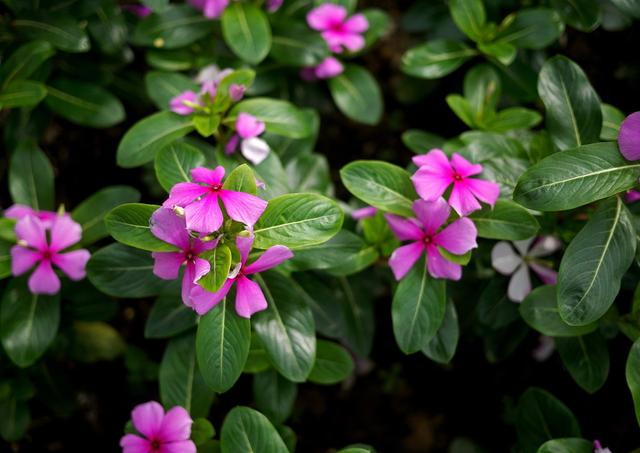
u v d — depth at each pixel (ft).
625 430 1.94
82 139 2.31
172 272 1.46
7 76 1.79
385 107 2.45
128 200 1.75
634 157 1.43
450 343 1.62
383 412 2.25
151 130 1.65
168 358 1.66
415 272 1.57
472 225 1.50
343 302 1.88
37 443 2.15
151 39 1.96
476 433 2.17
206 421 1.63
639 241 1.52
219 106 1.65
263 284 1.60
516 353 2.05
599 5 1.98
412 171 1.72
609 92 2.19
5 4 1.97
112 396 2.19
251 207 1.39
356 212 1.72
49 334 1.73
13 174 1.79
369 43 2.08
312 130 1.90
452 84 2.27
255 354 1.68
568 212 1.65
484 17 1.93
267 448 1.52
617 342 1.86
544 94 1.58
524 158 1.70
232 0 1.94
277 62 2.07
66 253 1.69
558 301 1.45
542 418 1.69
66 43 1.86
